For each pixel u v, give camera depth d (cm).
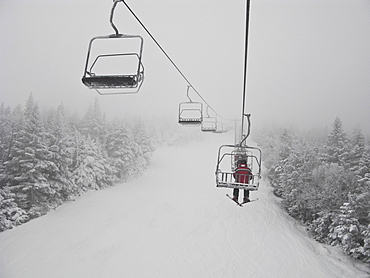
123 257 1775
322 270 1694
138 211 2648
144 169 4625
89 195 3050
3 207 2208
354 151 3312
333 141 3662
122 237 2067
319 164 2838
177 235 2111
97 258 1759
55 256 1788
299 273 1639
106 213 2572
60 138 2747
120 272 1609
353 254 1781
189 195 3191
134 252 1839
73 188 2838
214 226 2297
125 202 2911
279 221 2467
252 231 2209
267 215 2570
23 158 2436
